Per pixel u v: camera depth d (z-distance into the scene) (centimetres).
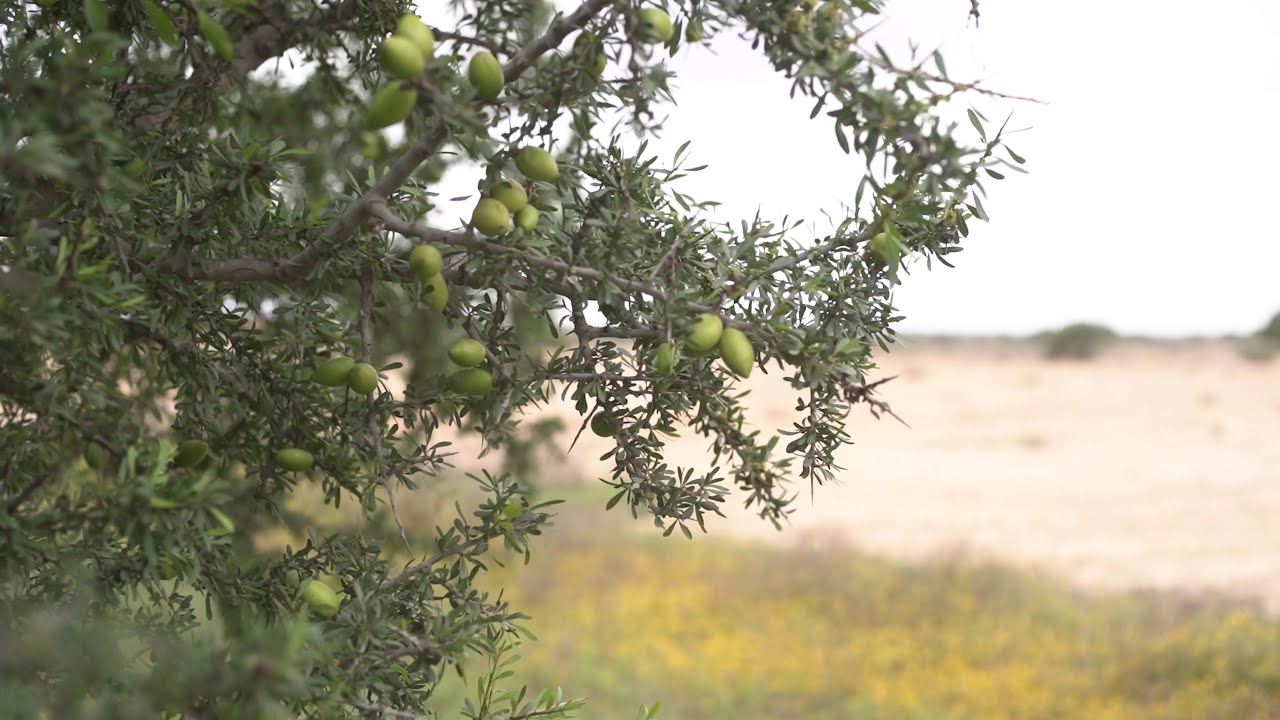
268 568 256
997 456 3212
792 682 1118
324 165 406
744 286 231
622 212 235
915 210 224
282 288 277
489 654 251
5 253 193
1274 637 1245
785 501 247
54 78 168
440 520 866
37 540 191
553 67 205
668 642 1267
